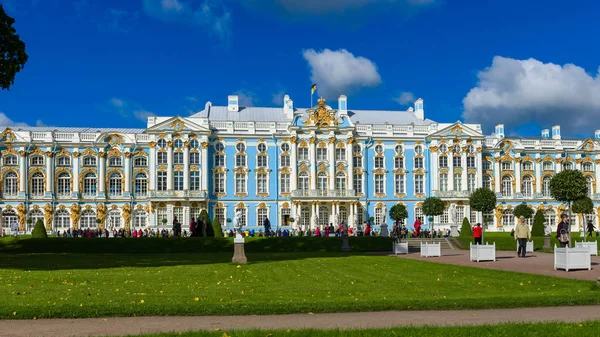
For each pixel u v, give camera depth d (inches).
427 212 3627.0
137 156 4069.9
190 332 710.5
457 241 2790.4
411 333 698.2
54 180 3988.7
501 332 701.9
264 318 828.0
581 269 1391.5
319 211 4097.0
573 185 2370.8
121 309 848.9
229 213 4092.0
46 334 729.0
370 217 3941.9
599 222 4495.6
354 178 4202.8
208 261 1861.5
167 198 3941.9
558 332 703.1
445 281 1242.0
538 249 2226.9
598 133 4879.4
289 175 4158.5
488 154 4399.6
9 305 893.2
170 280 1278.3
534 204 4421.8
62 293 1053.8
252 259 1953.7
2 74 1863.9
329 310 872.9
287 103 4451.3
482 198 3152.1
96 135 4045.3
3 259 1982.0
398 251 2268.7
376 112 4633.4
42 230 3048.7
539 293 1013.8
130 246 2581.2
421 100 4621.1
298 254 2250.2
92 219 4003.4
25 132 3988.7
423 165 4286.4
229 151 4131.4
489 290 1095.6
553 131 4729.3
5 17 1862.7
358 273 1432.1
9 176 3946.9
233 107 4424.2
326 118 4173.2
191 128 4045.3
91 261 1882.4
